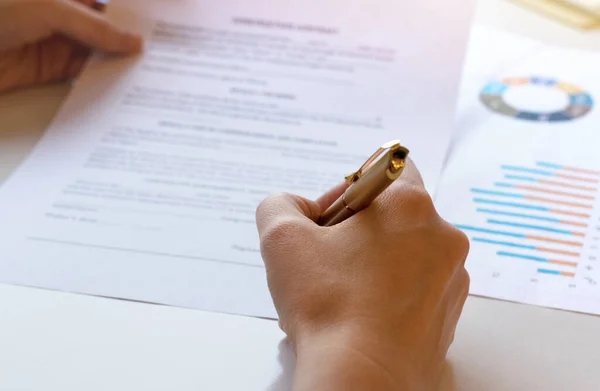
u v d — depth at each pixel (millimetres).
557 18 768
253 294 500
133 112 665
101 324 484
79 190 587
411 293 390
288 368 450
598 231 531
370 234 410
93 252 535
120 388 442
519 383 441
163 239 543
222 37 738
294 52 718
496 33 748
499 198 562
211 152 621
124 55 726
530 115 641
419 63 697
